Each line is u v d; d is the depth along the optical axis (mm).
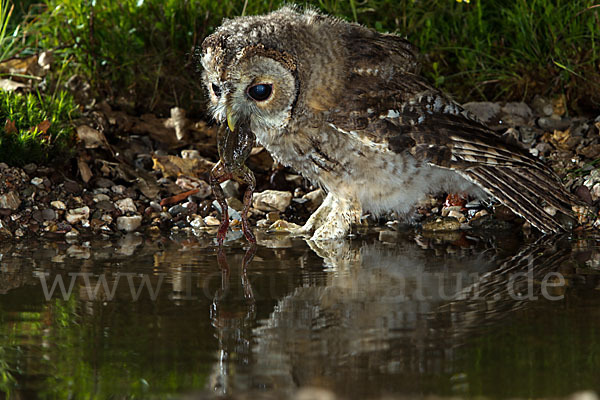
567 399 4965
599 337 5961
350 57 9250
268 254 8820
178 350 5828
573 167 10977
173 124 12789
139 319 6488
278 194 10906
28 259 8492
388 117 9102
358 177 9406
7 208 10031
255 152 12211
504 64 13266
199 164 11719
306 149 9367
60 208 10211
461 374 5348
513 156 9336
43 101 12156
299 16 9422
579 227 9781
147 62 13492
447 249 8969
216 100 9312
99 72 13602
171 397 5051
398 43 9898
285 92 8953
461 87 13234
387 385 5188
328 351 5773
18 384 5242
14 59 13391
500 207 10312
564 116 12719
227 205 10039
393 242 9406
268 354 5719
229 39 8828
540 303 6789
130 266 8188
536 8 13359
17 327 6285
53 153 11102
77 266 8180
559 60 12852
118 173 11289
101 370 5457
